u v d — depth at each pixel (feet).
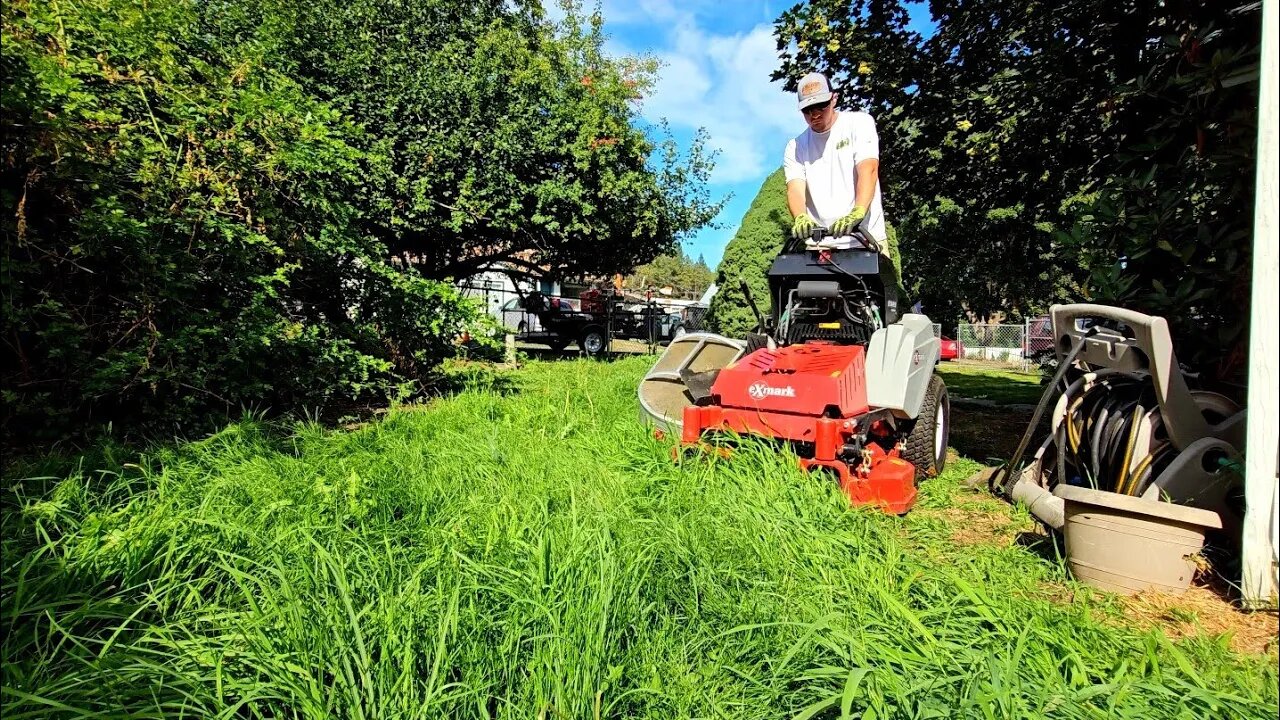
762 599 7.64
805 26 22.16
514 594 7.02
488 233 39.78
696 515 9.90
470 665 6.11
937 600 8.00
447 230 36.19
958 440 20.06
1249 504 8.45
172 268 14.83
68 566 7.38
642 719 5.99
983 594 7.79
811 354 13.32
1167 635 7.68
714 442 12.71
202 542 8.15
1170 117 12.80
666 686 6.30
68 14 14.14
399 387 21.81
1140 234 12.44
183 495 9.90
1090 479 10.87
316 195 19.06
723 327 38.93
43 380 13.79
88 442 13.97
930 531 11.02
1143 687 6.11
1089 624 7.43
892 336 12.80
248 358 16.93
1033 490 11.57
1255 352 8.48
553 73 39.45
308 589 7.09
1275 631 7.84
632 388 24.40
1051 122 19.79
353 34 32.17
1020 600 8.11
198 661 6.10
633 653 6.60
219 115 16.30
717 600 7.65
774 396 12.28
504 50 35.45
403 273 22.25
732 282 38.47
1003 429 22.04
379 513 9.97
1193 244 11.75
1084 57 17.72
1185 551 8.55
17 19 12.75
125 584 7.32
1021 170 21.86
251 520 9.16
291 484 10.60
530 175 37.58
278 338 17.62
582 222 39.37
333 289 21.54
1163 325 9.51
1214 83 11.64
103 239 13.76
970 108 21.21
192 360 15.78
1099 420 11.14
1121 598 8.64
